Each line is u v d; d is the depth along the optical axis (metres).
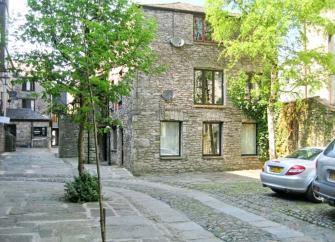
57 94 9.68
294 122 19.31
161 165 19.06
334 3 15.75
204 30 20.09
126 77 10.29
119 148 21.69
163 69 11.76
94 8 9.51
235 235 6.91
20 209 8.67
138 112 18.72
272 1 15.30
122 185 14.56
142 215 8.37
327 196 8.15
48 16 9.62
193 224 7.75
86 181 10.15
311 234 7.02
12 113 44.66
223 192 12.34
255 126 21.27
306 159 10.95
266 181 11.26
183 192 12.52
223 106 20.25
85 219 7.77
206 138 20.20
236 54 17.62
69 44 9.60
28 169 19.31
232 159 20.42
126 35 9.51
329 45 19.72
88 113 10.18
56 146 49.12
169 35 19.28
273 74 17.22
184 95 19.53
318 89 17.52
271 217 8.48
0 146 29.72
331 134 17.09
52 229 6.91
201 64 19.88
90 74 8.85
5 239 6.23
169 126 19.55
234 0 17.09
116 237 6.50
